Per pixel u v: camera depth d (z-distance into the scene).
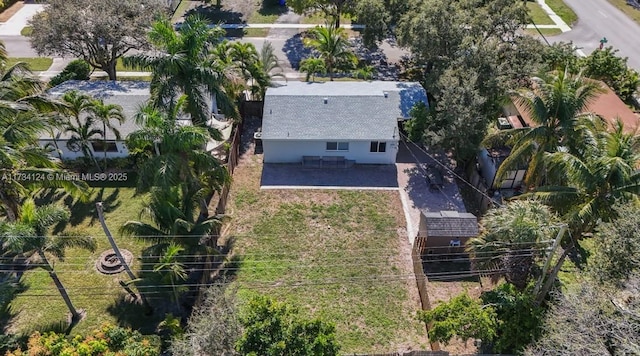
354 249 25.75
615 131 20.69
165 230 20.73
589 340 17.12
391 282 24.00
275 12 53.19
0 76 25.83
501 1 32.72
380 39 39.94
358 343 21.23
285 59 43.62
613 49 45.59
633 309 17.47
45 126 21.64
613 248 18.92
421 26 31.81
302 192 29.44
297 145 30.94
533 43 32.19
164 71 24.41
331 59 38.66
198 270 22.86
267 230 26.73
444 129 28.69
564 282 22.42
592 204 19.00
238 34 48.12
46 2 38.25
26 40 46.09
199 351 17.52
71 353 17.94
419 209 28.38
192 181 22.83
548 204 20.56
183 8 53.75
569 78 22.72
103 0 34.81
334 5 47.22
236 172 30.94
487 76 29.48
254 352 15.83
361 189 29.75
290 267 24.66
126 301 22.66
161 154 23.05
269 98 31.97
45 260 19.95
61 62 42.53
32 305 22.38
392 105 31.91
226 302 18.89
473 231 23.92
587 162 20.33
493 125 30.86
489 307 19.75
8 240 17.61
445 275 24.27
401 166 31.75
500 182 26.23
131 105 31.14
